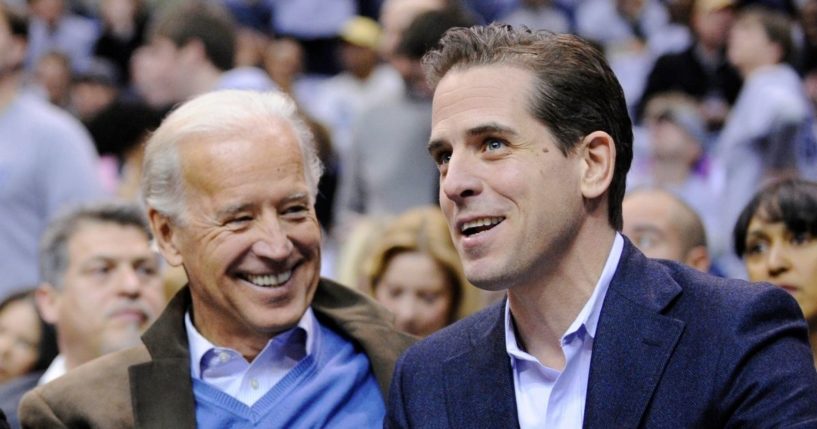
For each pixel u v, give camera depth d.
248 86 11.02
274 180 5.29
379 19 18.34
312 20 18.28
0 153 9.81
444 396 4.79
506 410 4.65
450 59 4.67
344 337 5.69
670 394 4.39
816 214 6.03
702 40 14.74
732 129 12.15
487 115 4.48
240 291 5.32
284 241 5.27
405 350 5.31
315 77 18.17
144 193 5.52
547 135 4.50
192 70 11.07
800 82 13.35
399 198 10.59
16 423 7.49
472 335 4.89
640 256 4.67
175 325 5.52
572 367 4.59
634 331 4.50
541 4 19.20
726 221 11.62
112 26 18.05
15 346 8.33
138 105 11.73
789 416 4.20
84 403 5.41
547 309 4.61
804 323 4.48
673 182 11.77
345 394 5.45
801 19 14.73
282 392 5.43
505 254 4.47
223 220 5.29
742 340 4.34
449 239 7.56
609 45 18.25
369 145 10.72
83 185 10.04
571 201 4.52
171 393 5.38
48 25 18.78
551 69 4.52
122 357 5.59
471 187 4.47
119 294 7.29
